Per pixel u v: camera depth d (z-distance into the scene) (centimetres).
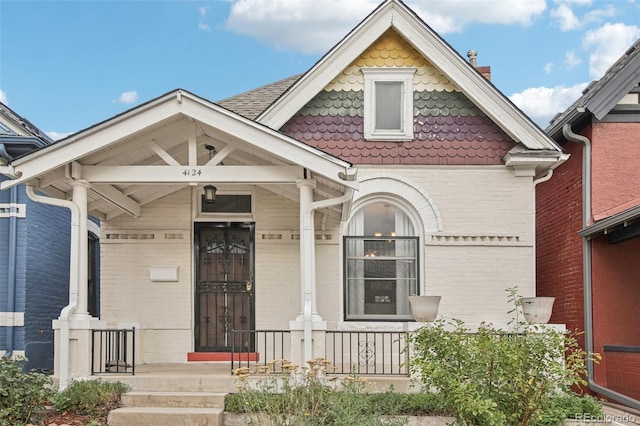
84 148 820
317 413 699
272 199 1123
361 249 1109
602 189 1086
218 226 1131
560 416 762
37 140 1094
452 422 716
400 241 1109
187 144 945
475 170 1101
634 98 1095
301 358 841
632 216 919
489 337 681
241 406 780
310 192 863
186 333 1100
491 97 1086
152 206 1122
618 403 995
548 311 910
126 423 757
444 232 1088
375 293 1100
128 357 1070
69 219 1328
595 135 1093
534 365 662
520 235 1088
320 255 1092
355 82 1118
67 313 834
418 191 1097
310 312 845
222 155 866
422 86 1120
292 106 1080
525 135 1077
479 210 1095
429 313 863
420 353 707
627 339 1065
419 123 1112
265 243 1116
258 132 825
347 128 1108
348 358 1067
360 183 1097
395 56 1120
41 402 761
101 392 803
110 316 1102
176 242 1116
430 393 794
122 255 1114
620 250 1083
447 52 1090
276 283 1109
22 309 1089
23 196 1112
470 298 1077
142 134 859
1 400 727
